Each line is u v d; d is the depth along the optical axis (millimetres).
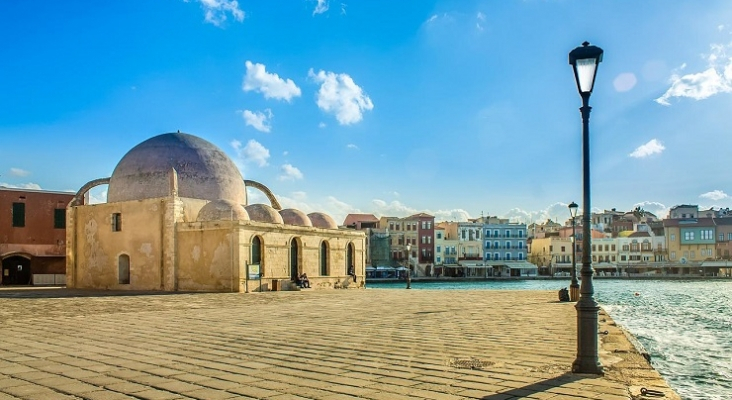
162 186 46250
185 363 11562
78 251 49250
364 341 14766
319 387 9312
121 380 9906
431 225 132625
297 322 19688
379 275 123812
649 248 143625
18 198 58250
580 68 11469
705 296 68312
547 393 8898
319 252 50188
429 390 9094
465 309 25516
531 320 20344
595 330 10539
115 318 21203
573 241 33125
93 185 51312
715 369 20562
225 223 41375
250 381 9797
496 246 138875
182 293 39000
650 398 8578
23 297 34500
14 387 9367
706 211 154125
